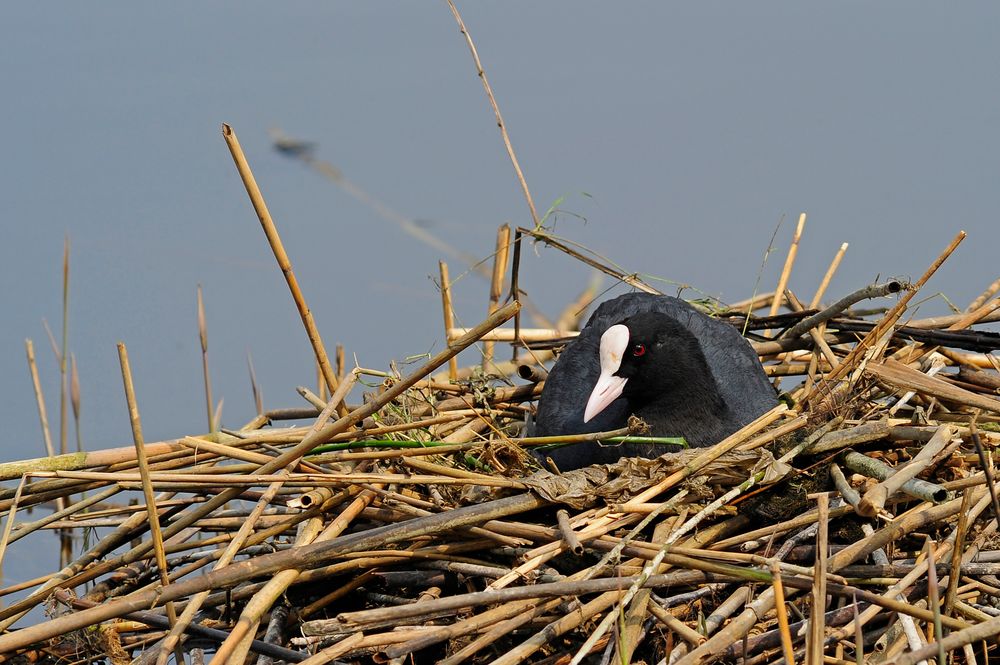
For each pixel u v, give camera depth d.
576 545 8.24
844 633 8.18
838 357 12.70
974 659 7.95
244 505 13.18
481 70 13.90
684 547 8.65
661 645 8.70
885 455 10.28
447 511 8.98
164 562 8.45
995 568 8.62
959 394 10.00
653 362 10.84
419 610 7.89
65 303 14.23
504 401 12.91
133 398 8.17
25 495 10.25
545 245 13.50
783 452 9.54
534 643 8.05
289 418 12.68
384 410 11.22
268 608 8.68
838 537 9.25
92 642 9.41
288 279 10.10
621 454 11.04
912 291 11.09
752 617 7.88
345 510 9.51
